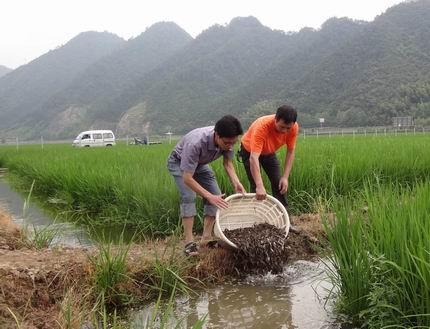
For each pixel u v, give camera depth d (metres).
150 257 5.30
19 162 18.62
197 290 5.06
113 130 103.62
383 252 3.89
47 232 6.72
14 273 4.59
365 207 5.31
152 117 92.88
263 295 4.87
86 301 4.49
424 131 43.34
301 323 4.19
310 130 53.69
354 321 4.04
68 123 119.25
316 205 7.55
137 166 10.19
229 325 4.22
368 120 56.94
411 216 3.88
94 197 9.21
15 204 11.22
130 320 4.40
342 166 8.62
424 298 3.44
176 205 7.20
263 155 6.31
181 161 5.20
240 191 5.69
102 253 5.03
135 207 8.02
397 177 8.80
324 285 5.01
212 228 5.89
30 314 4.20
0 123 152.38
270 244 5.40
